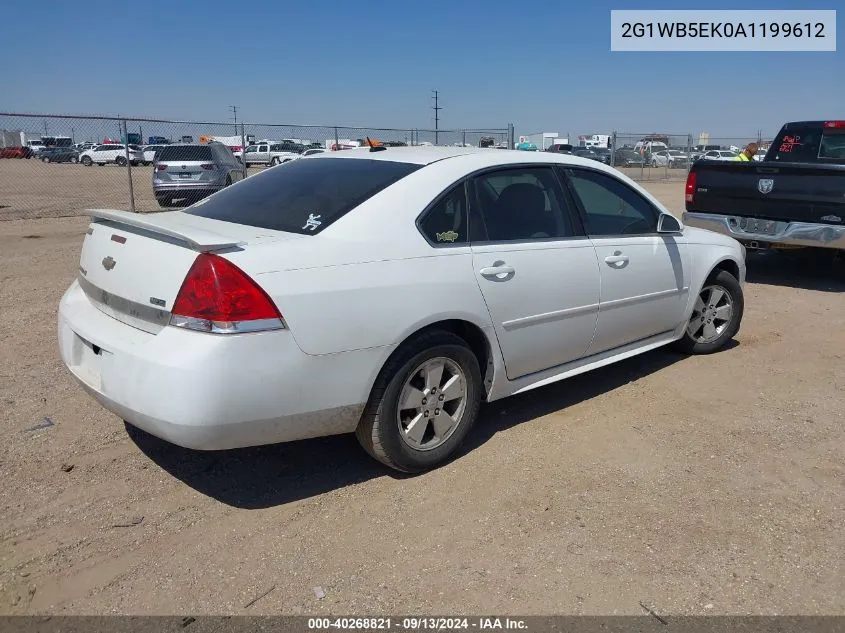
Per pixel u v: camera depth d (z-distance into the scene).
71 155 21.27
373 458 3.71
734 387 4.94
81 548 2.95
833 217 7.69
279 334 2.90
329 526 3.15
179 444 2.91
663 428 4.23
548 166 4.25
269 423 2.98
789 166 7.84
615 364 5.41
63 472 3.54
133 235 3.23
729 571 2.88
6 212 15.04
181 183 15.09
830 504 3.40
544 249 3.98
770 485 3.57
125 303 3.12
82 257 3.67
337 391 3.12
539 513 3.28
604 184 4.58
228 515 3.22
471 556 2.95
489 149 4.21
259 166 22.66
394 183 3.54
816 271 9.55
